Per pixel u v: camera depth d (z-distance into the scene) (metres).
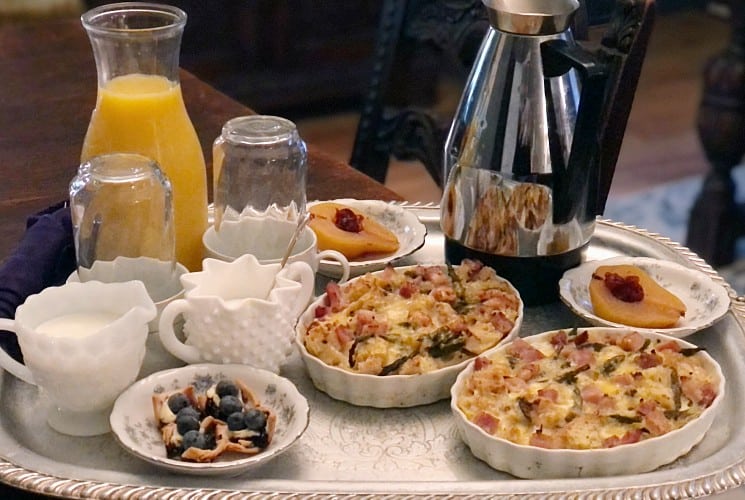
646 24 1.07
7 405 0.84
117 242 0.91
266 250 0.98
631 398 0.80
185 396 0.79
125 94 0.94
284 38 3.06
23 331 0.77
